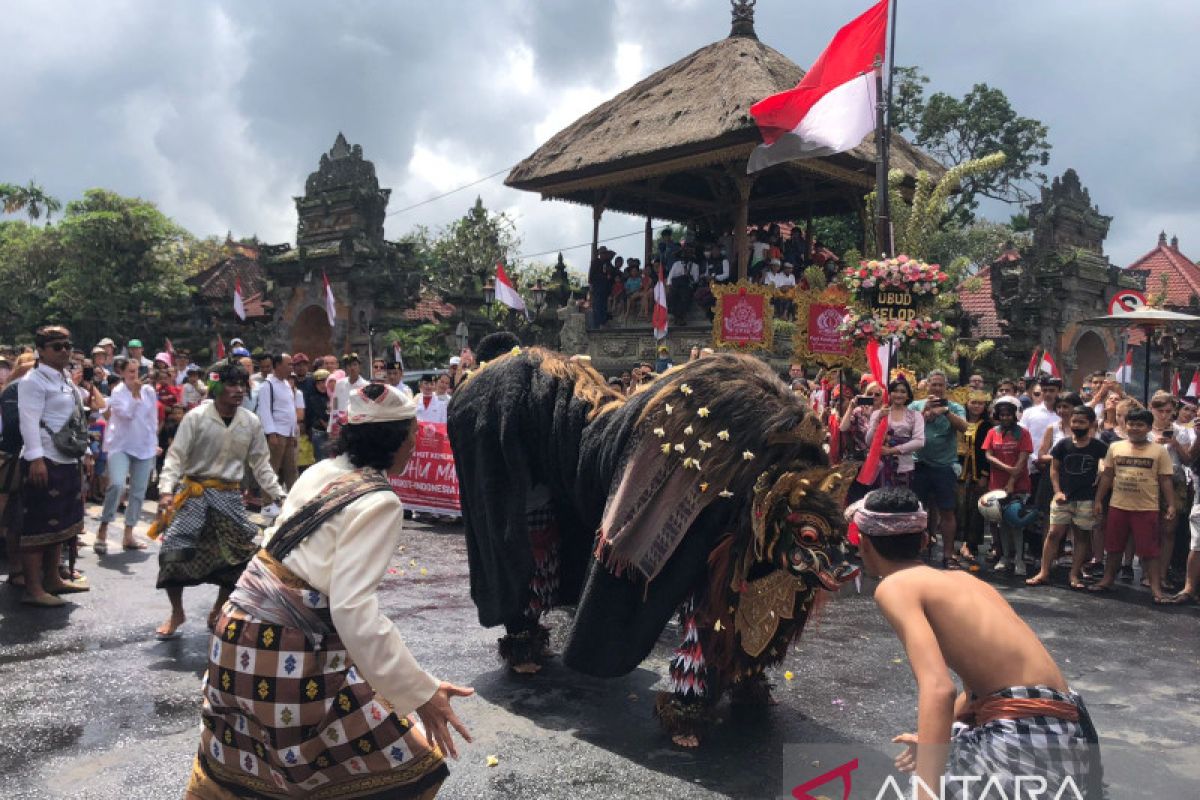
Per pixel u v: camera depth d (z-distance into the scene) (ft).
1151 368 96.12
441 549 30.32
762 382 14.15
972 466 30.55
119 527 32.73
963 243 130.00
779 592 14.30
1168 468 25.80
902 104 128.36
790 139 38.11
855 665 18.25
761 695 15.88
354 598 8.00
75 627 20.12
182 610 19.71
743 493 13.89
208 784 8.90
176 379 51.34
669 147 57.98
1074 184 98.53
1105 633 21.80
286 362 36.55
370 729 8.50
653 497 14.12
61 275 134.82
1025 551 32.58
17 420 23.11
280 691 8.22
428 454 35.70
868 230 60.54
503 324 89.81
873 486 28.58
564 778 12.85
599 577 14.61
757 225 79.30
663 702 14.40
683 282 62.18
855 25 35.99
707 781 12.83
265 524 32.76
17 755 13.39
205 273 140.15
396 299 90.17
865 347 34.12
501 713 15.44
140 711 15.17
